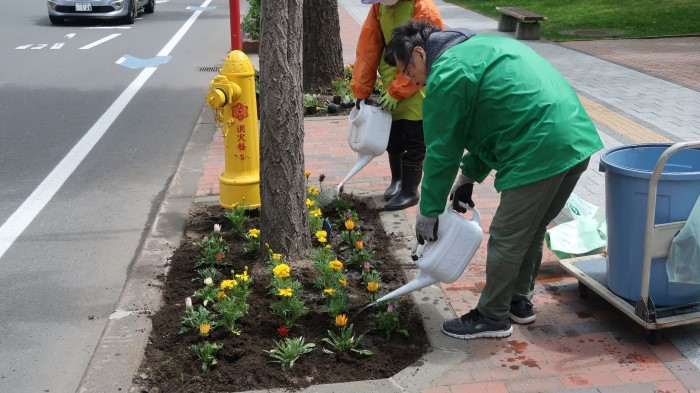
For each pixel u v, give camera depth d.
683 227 3.51
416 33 3.63
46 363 3.74
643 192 3.50
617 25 16.12
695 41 13.82
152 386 3.41
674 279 3.54
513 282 3.64
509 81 3.34
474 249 3.78
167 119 8.79
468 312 3.96
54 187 6.48
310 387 3.36
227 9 21.28
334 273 4.19
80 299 4.42
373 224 5.30
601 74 10.77
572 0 20.72
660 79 10.30
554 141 3.32
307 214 4.63
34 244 5.25
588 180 6.16
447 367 3.50
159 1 23.72
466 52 3.40
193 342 3.75
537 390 3.30
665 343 3.67
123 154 7.46
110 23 17.81
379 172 6.50
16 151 7.57
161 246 4.99
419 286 3.89
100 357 3.64
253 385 3.40
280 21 4.18
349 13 19.66
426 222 3.62
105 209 5.95
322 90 9.62
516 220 3.49
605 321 3.91
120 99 9.81
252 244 4.75
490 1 21.73
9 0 23.11
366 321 3.94
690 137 7.27
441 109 3.36
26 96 10.01
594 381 3.36
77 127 8.48
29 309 4.29
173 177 6.57
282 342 3.68
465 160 3.83
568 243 4.54
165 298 4.26
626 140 7.19
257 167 5.45
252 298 4.15
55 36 15.54
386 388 3.34
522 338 3.76
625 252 3.68
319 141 7.54
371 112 5.30
